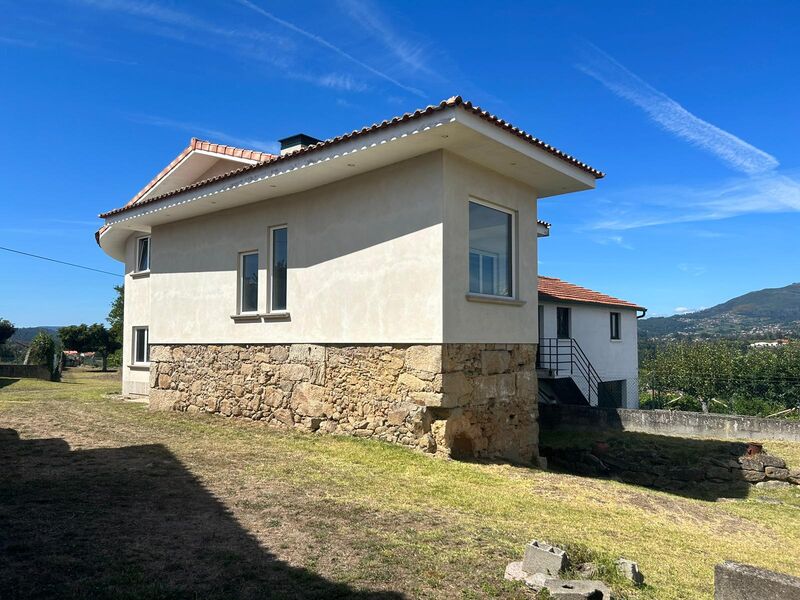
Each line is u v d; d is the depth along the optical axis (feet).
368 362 29.09
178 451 25.48
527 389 31.73
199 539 14.39
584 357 59.06
